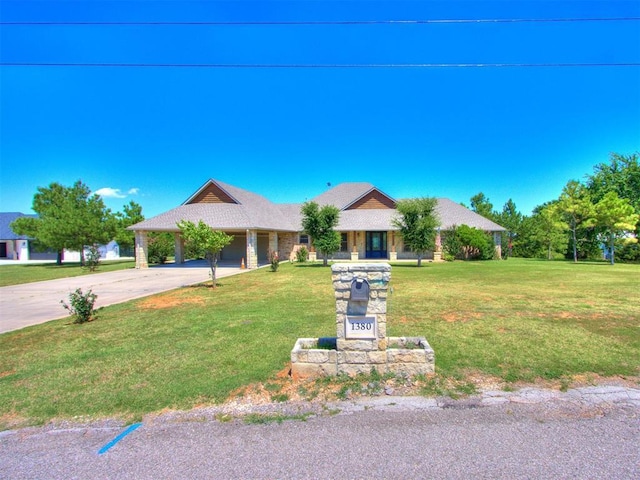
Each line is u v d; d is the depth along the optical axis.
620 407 3.71
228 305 9.62
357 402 3.92
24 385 4.57
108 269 23.70
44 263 32.59
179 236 27.61
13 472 2.89
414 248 21.09
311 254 29.72
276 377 4.59
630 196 28.42
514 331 6.49
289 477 2.73
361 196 30.77
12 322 8.33
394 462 2.88
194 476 2.78
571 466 2.78
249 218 23.36
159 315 8.52
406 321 7.36
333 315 8.07
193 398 4.09
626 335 6.17
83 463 2.99
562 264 22.58
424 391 4.12
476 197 51.16
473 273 17.08
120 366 5.14
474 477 2.67
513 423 3.44
